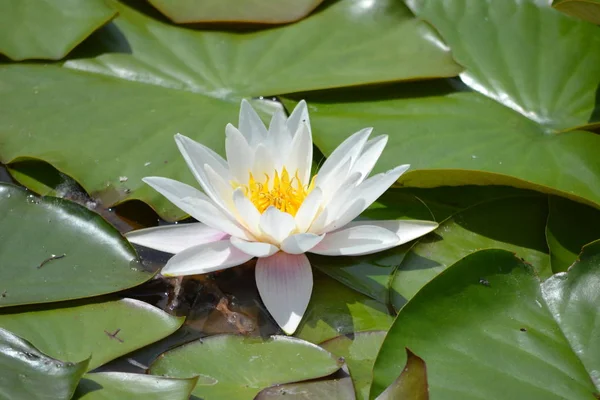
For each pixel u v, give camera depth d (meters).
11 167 1.57
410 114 1.60
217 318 1.52
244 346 1.50
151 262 1.54
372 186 1.53
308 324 1.51
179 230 1.53
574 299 1.50
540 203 1.57
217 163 1.53
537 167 1.57
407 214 1.56
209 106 1.60
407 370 1.47
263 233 1.52
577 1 1.56
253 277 1.54
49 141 1.58
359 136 1.54
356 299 1.52
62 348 1.49
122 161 1.57
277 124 1.55
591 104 1.61
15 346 1.47
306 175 1.55
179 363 1.49
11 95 1.60
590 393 1.47
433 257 1.54
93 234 1.53
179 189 1.53
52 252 1.52
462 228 1.56
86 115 1.59
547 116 1.60
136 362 1.50
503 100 1.61
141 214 1.56
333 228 1.53
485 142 1.58
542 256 1.55
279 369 1.49
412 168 1.57
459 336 1.49
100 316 1.51
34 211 1.54
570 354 1.49
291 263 1.53
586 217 1.56
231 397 1.48
